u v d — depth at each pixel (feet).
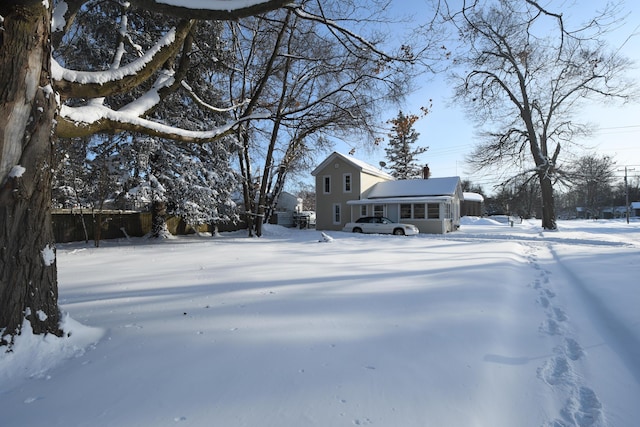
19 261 10.67
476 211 155.84
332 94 52.90
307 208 219.61
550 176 81.25
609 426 7.48
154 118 52.13
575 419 7.72
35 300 10.98
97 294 18.79
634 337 12.21
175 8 12.48
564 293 18.85
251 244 51.24
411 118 50.21
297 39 51.67
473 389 8.61
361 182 89.40
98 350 11.14
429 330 12.68
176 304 16.48
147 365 9.99
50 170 11.64
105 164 49.57
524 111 84.58
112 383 9.00
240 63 58.29
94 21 39.24
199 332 12.62
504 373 9.57
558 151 84.12
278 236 70.23
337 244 49.60
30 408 7.93
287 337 12.05
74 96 14.44
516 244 47.60
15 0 9.93
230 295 18.10
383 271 24.99
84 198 54.39
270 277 23.00
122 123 16.58
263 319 14.05
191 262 31.04
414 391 8.50
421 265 27.78
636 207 204.44
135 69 15.72
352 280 21.71
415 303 16.25
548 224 82.38
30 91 10.69
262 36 55.77
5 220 10.44
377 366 9.81
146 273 25.18
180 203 55.83
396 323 13.48
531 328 13.35
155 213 61.11
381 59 33.45
